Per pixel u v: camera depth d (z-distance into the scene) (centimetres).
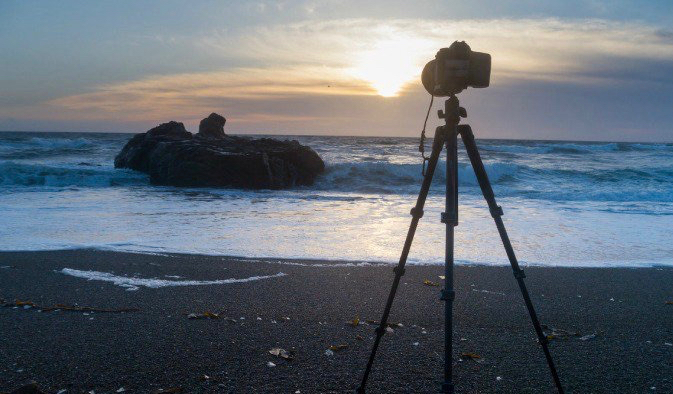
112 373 379
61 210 1236
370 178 2100
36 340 440
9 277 643
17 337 446
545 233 1002
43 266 700
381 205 1402
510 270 725
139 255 776
